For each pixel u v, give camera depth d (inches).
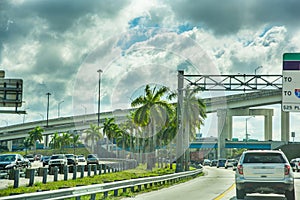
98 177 1178.6
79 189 573.6
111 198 693.9
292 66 1233.4
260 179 649.6
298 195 788.0
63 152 4827.8
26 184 928.3
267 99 3250.5
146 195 782.5
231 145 3848.4
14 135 4690.0
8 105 1486.2
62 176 1322.6
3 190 767.7
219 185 1082.1
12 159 1348.4
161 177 1007.0
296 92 1226.6
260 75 1402.6
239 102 3373.5
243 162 666.2
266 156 670.5
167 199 705.6
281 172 647.1
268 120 4028.1
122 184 749.9
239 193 672.4
